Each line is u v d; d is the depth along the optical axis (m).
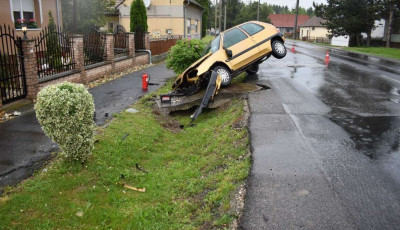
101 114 9.13
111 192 5.31
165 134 8.24
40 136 7.34
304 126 6.94
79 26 20.52
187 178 5.71
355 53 26.58
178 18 31.52
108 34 15.27
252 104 8.64
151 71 17.38
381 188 4.50
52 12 17.77
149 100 10.80
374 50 30.36
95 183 5.50
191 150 7.19
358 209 4.04
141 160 6.64
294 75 13.12
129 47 17.97
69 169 5.71
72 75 12.40
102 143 6.88
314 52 25.75
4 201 4.80
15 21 15.21
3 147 6.70
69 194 5.12
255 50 10.92
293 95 9.58
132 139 7.37
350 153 5.62
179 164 6.41
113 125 8.05
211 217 4.22
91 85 13.20
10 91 10.21
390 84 11.43
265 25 11.80
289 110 8.08
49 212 4.66
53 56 11.68
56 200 4.94
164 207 4.84
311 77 12.67
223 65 10.38
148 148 7.21
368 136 6.39
